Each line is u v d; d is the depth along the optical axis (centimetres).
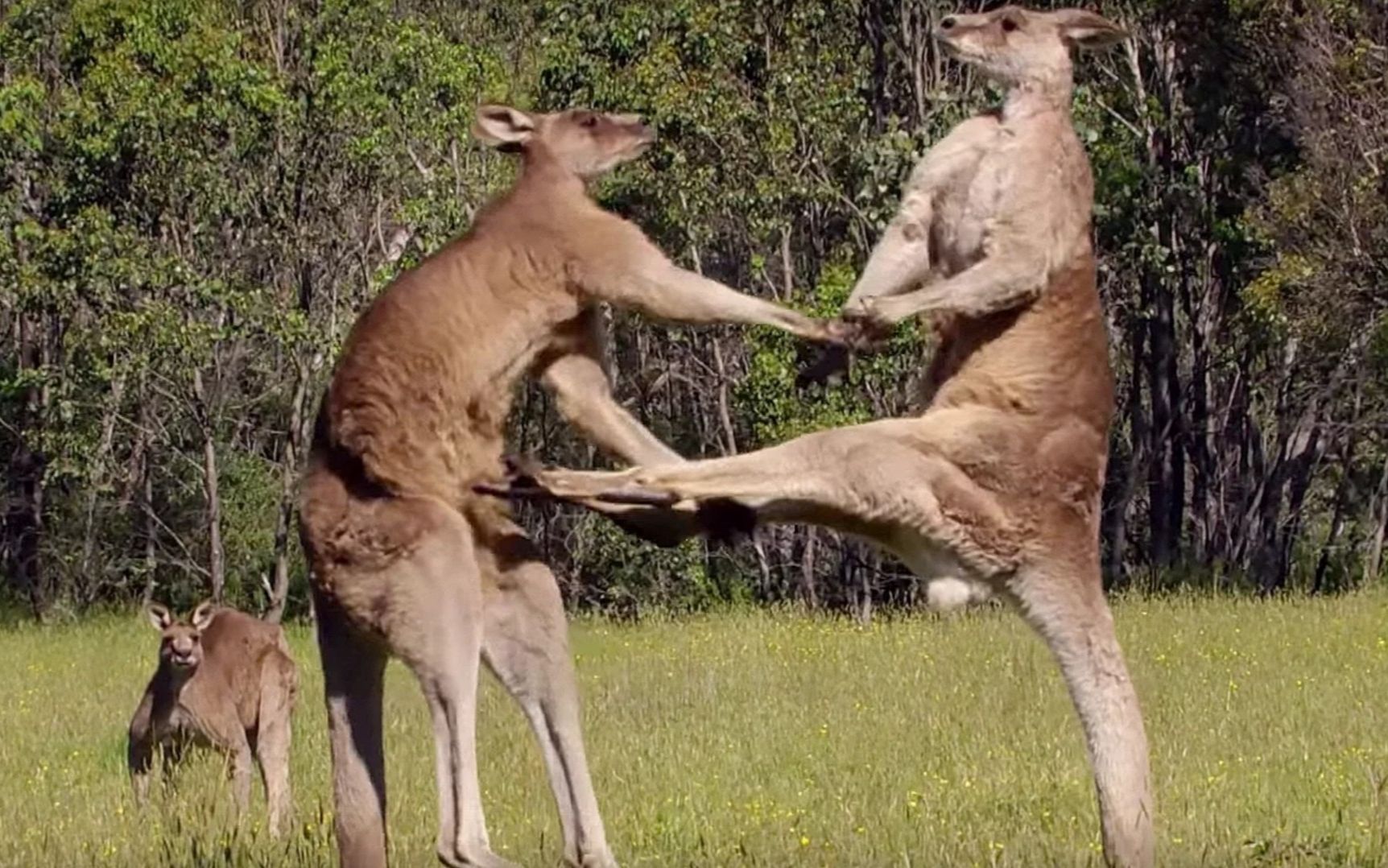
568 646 766
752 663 1775
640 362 3058
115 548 3167
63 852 955
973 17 812
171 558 3045
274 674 1234
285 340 2645
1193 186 2870
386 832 812
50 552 3153
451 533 738
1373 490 3453
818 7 2567
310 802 1186
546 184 771
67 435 2822
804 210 2672
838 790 1120
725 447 2864
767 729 1381
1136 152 2919
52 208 2700
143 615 2730
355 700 763
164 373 2678
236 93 2614
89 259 2577
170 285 2628
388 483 738
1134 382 3091
